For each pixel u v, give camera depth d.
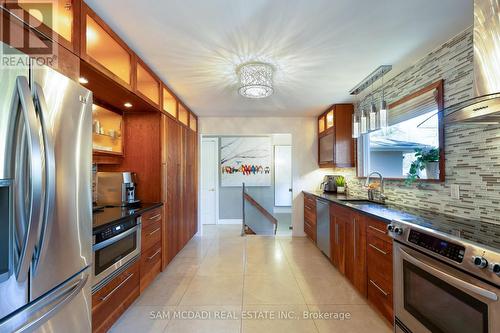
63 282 1.24
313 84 2.95
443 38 1.94
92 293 1.58
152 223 2.62
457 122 1.50
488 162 1.66
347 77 2.72
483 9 1.31
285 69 2.50
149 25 1.74
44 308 1.10
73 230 1.31
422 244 1.44
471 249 1.14
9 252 0.96
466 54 1.82
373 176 3.29
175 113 3.41
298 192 4.75
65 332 1.25
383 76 2.71
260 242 4.27
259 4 1.53
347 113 3.80
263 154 6.12
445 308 1.29
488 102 1.22
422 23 1.73
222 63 2.37
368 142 3.49
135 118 2.92
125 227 2.01
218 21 1.70
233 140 6.09
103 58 1.75
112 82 1.92
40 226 1.07
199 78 2.75
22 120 1.00
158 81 2.75
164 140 2.97
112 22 1.70
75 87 1.33
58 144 1.20
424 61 2.25
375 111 2.41
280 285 2.61
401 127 2.62
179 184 3.57
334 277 2.81
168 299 2.32
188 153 4.09
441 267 1.31
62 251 1.23
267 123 4.78
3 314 0.94
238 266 3.14
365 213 2.21
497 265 1.02
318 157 4.73
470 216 1.79
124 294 2.00
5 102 0.94
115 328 1.90
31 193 1.00
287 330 1.88
